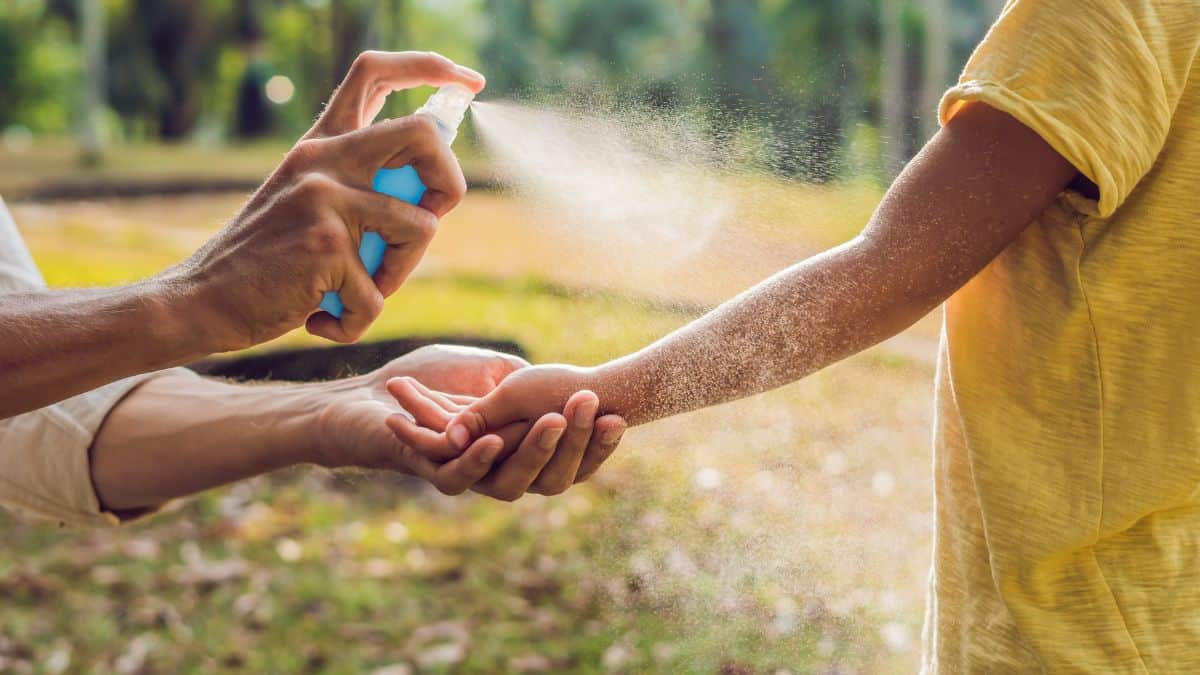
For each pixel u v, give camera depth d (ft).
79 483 5.33
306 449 5.20
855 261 4.13
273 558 13.94
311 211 3.89
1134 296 3.95
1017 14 4.02
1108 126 3.77
